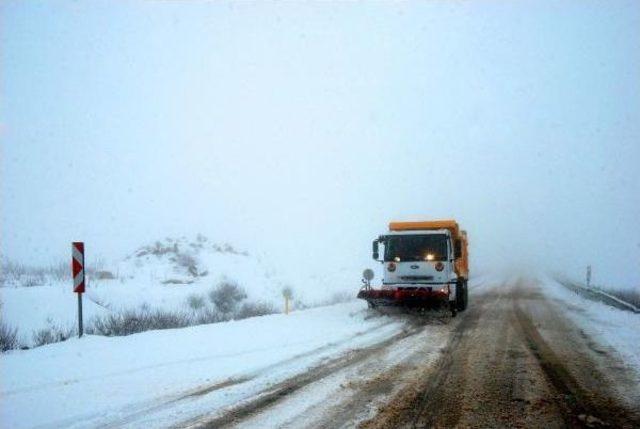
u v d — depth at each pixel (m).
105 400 6.38
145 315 14.07
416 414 5.98
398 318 15.36
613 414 6.03
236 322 13.54
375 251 16.98
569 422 5.75
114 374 7.68
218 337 11.02
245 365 8.41
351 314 15.88
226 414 5.91
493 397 6.68
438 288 15.65
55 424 5.51
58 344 9.79
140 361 8.57
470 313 17.23
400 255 16.55
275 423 5.62
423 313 16.52
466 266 19.72
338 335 11.72
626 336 11.75
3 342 9.70
